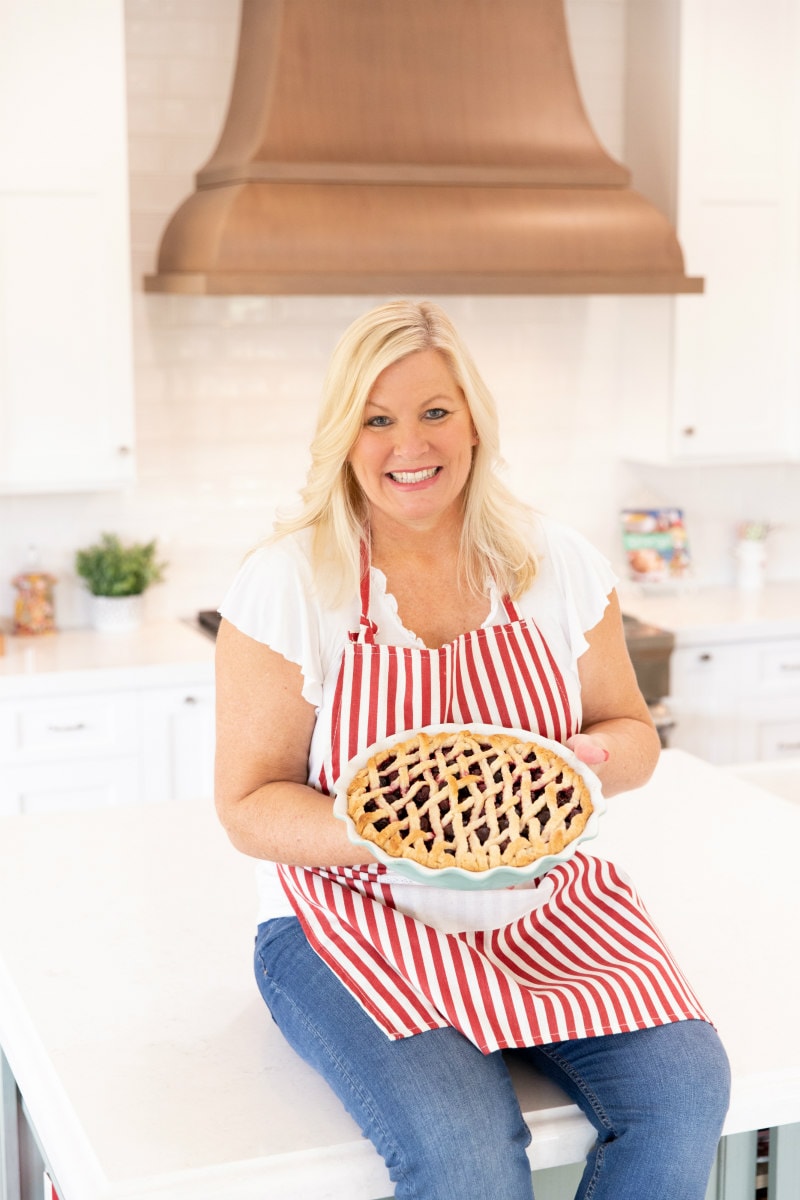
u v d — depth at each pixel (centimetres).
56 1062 173
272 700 179
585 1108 162
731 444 445
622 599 467
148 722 378
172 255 386
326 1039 163
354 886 175
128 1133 158
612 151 455
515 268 375
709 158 427
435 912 173
